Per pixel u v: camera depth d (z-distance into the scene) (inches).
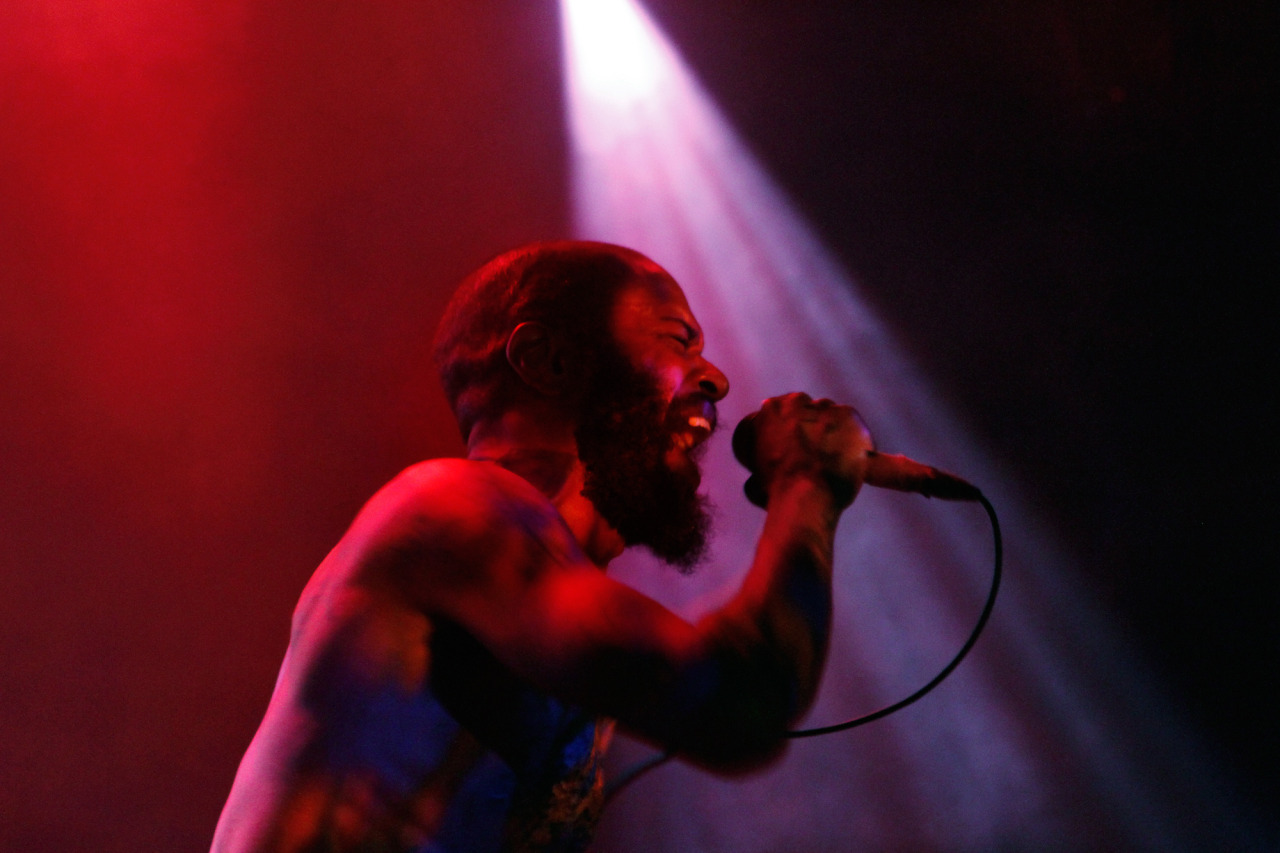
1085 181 291.4
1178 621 269.3
